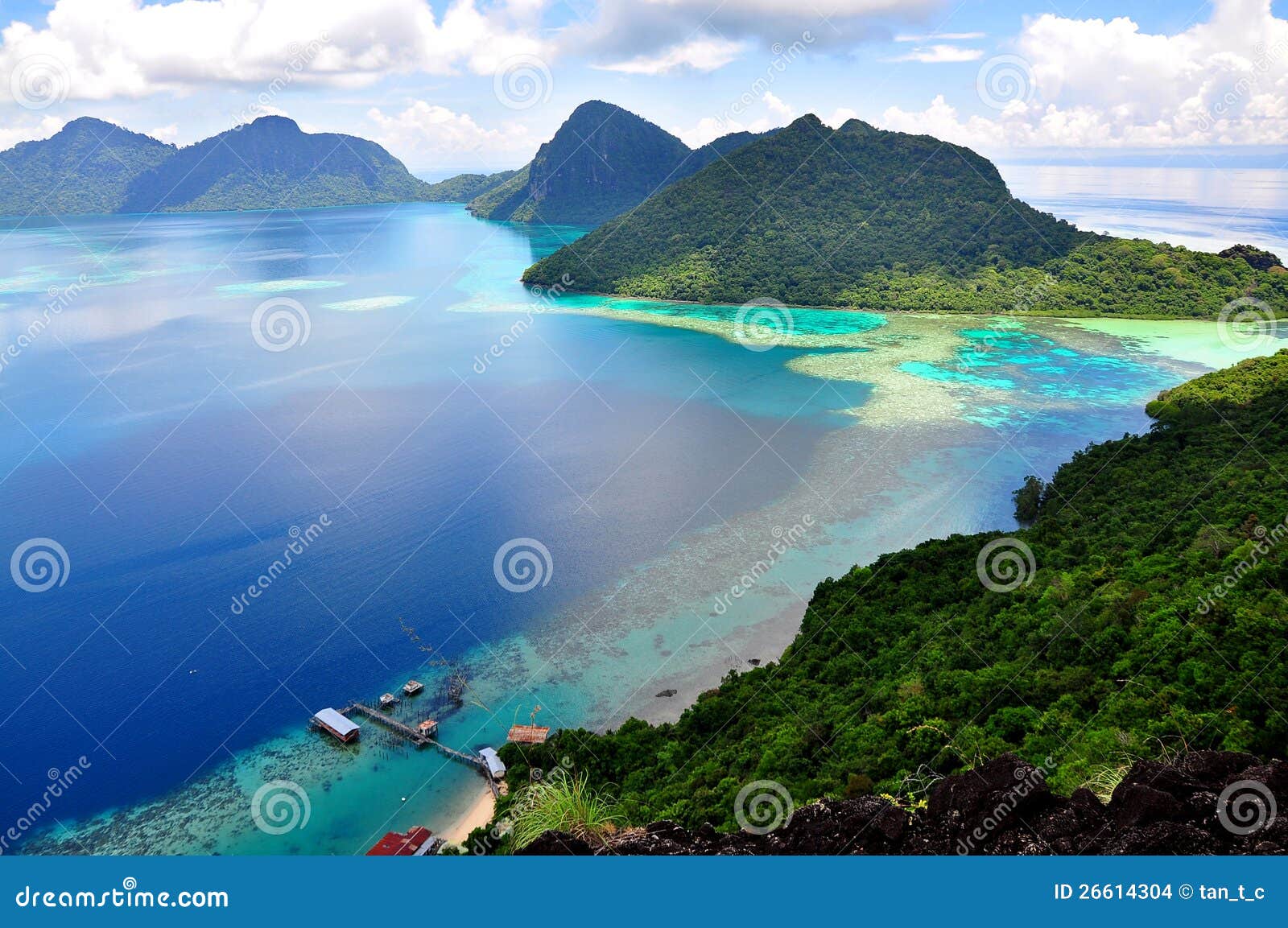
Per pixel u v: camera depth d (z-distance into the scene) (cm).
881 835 1043
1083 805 1047
